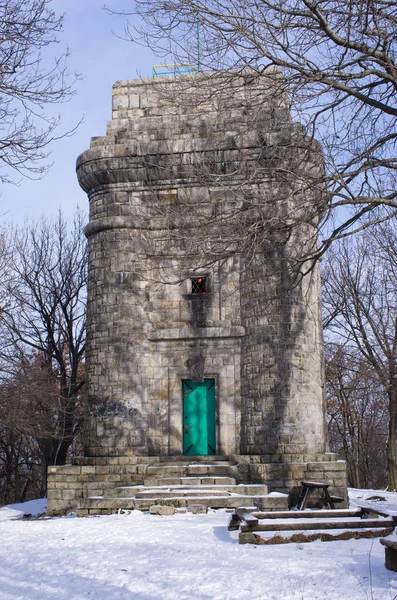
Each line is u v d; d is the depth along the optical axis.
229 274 20.55
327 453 19.61
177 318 20.56
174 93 17.55
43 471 33.19
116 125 21.84
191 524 14.48
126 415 19.91
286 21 14.06
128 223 20.78
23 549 12.21
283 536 11.91
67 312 33.91
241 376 20.12
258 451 19.36
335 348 36.91
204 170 17.64
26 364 28.75
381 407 39.41
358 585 8.54
